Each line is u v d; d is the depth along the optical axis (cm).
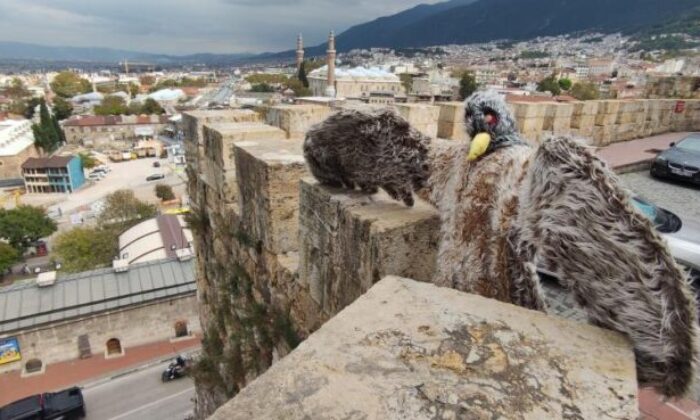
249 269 801
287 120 892
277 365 217
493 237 302
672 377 250
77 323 3055
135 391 2841
